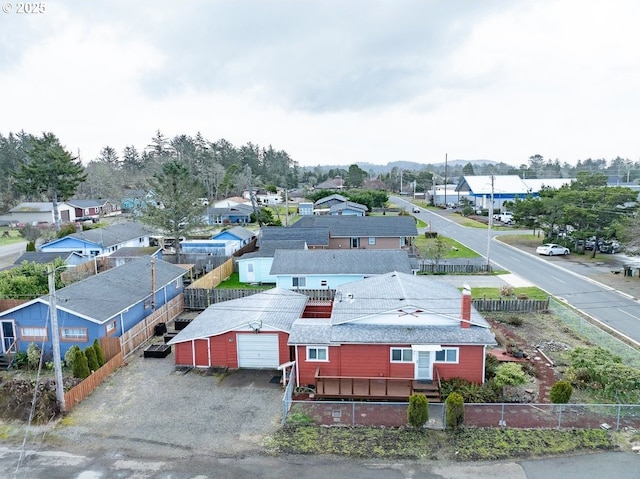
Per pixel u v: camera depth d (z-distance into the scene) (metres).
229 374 23.47
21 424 18.70
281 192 133.62
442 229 72.38
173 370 23.94
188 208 49.19
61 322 24.81
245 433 17.94
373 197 104.81
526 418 18.44
